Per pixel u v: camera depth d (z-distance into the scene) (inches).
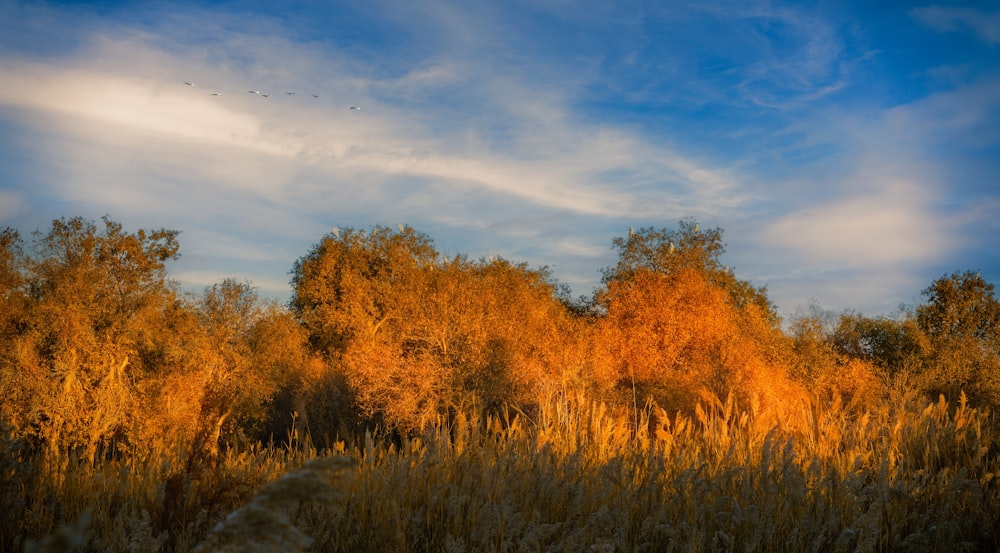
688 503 223.1
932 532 211.9
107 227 856.3
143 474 272.4
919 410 379.9
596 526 197.8
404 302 976.3
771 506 212.4
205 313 948.0
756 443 340.5
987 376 1088.8
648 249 1228.5
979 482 257.8
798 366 1069.1
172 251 911.0
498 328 880.3
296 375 1012.5
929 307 1343.5
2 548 188.5
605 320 1091.9
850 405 427.8
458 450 298.8
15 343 707.4
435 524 222.4
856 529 203.5
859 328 1316.4
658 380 943.7
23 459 254.4
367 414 823.7
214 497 227.3
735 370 867.4
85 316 753.6
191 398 717.3
